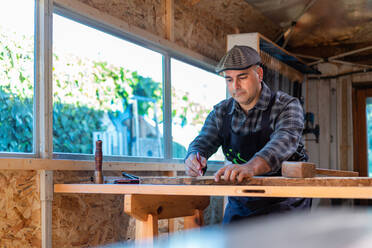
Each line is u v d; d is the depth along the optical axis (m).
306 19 4.56
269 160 1.81
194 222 2.32
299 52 5.38
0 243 2.06
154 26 3.37
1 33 2.26
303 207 2.12
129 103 4.38
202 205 2.33
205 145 2.35
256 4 4.11
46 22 2.41
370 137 5.37
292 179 1.52
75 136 3.62
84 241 2.55
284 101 2.19
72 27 2.77
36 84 2.37
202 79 4.18
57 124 3.31
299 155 2.23
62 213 2.40
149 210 1.80
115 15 2.95
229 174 1.62
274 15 4.43
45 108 2.35
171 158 3.70
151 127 4.12
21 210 2.17
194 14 3.90
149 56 3.49
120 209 2.89
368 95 5.32
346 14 4.38
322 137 5.25
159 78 3.63
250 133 2.26
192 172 2.10
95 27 2.88
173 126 3.80
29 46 2.37
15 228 2.14
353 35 4.96
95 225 2.65
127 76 3.99
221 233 0.20
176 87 3.82
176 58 3.76
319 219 0.20
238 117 2.30
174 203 2.03
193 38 3.87
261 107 2.21
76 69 3.33
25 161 2.15
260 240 0.18
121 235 2.89
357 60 5.18
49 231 2.27
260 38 3.62
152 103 4.12
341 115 5.19
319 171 2.25
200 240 0.20
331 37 5.05
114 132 4.28
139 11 3.19
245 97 2.16
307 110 5.27
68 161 2.41
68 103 3.45
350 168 5.14
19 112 2.29
